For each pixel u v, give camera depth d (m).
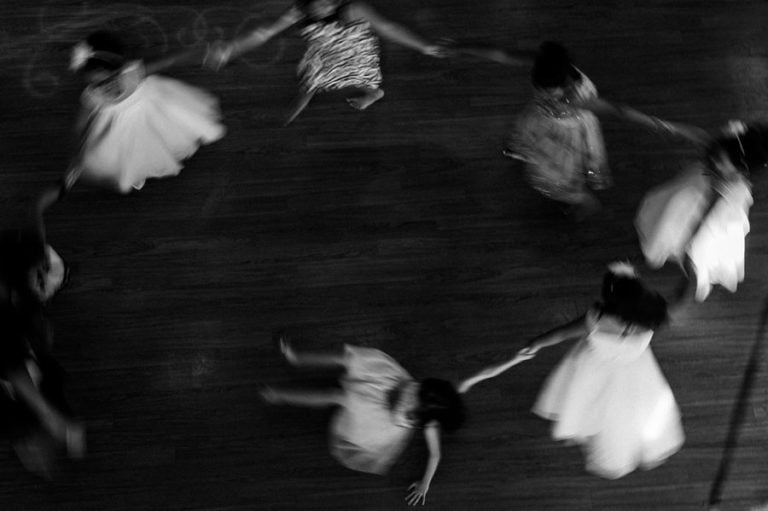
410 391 3.68
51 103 5.14
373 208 4.89
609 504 4.14
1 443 4.17
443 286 4.68
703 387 4.44
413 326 4.57
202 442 4.23
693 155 5.09
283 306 4.61
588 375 3.79
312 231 4.82
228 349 4.48
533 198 4.94
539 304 4.65
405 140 5.12
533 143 4.50
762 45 5.50
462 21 5.54
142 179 4.78
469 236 4.83
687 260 4.29
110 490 4.11
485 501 4.14
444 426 3.68
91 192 4.87
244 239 4.78
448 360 4.48
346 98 5.21
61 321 4.51
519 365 4.46
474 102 5.25
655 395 3.85
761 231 4.87
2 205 4.82
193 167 4.96
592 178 4.76
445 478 4.18
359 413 3.87
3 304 3.61
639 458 4.16
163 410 4.31
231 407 4.32
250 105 5.18
